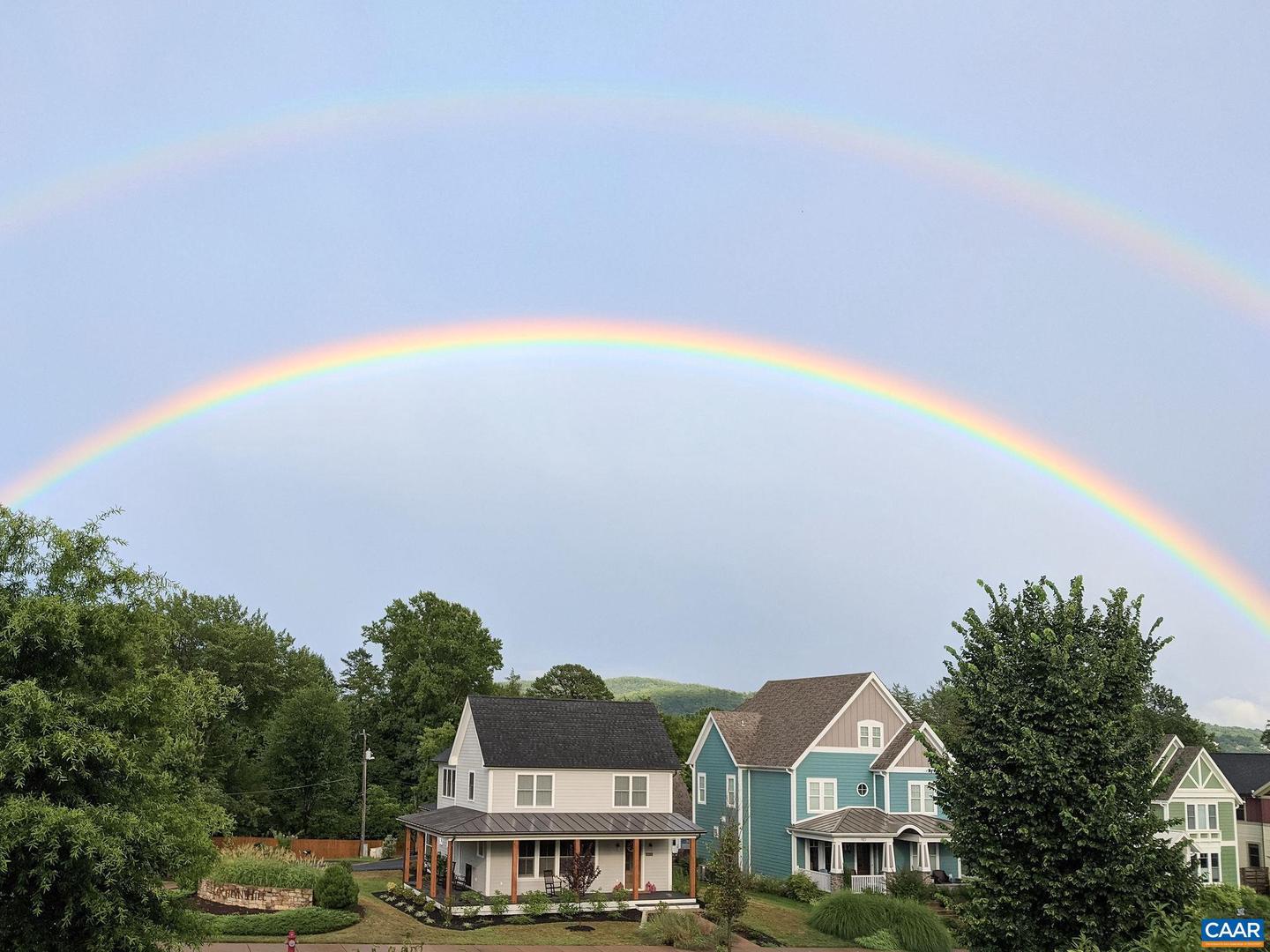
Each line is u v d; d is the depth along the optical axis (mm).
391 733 78250
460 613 78312
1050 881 16938
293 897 36531
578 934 36469
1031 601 19219
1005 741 17938
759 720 57281
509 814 42906
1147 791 17375
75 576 19344
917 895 44906
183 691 20391
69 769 17578
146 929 18297
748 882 44781
